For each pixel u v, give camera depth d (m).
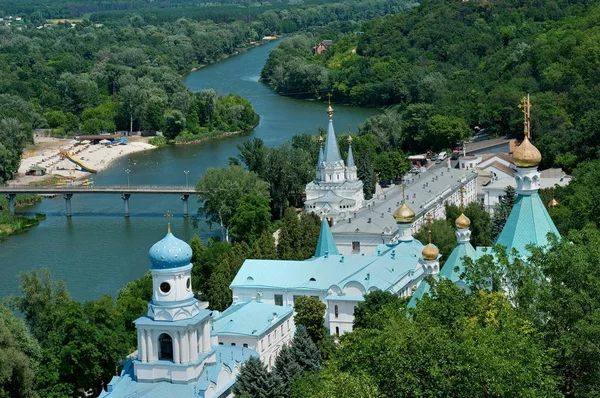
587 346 150.88
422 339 153.00
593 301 158.75
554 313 159.12
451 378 148.00
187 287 194.88
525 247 177.88
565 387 161.50
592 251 165.25
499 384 143.50
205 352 197.25
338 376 149.75
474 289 173.62
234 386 198.00
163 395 188.12
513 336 148.75
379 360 157.50
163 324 190.62
